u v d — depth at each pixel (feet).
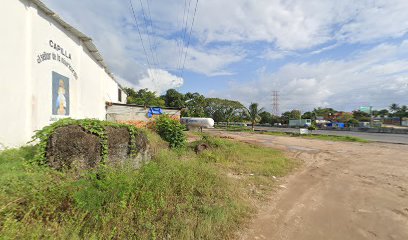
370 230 14.26
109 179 13.75
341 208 17.67
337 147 57.82
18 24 21.21
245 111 142.31
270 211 16.63
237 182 21.94
